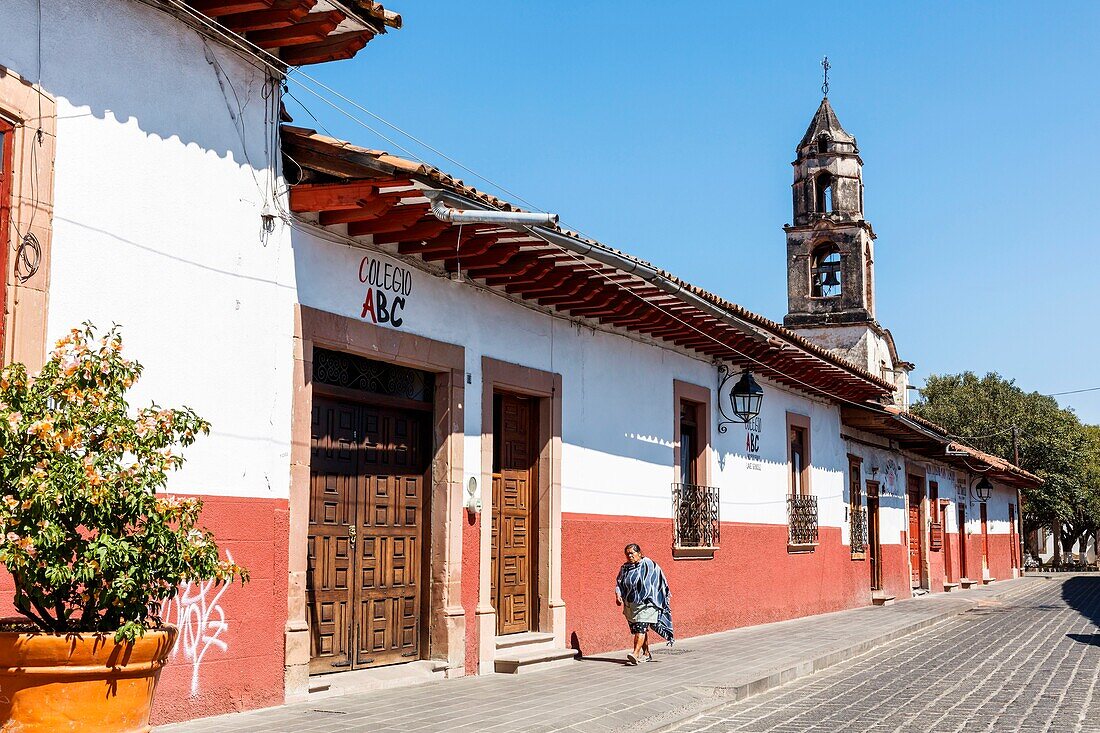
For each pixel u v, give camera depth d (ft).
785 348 56.44
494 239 34.65
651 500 51.42
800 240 96.89
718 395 59.11
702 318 47.98
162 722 25.94
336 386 33.47
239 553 28.48
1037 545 213.25
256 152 29.96
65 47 24.32
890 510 91.09
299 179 31.50
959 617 77.36
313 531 32.60
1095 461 201.98
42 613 18.20
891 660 49.65
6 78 22.76
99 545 17.63
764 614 62.90
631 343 50.60
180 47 27.58
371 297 34.01
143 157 26.27
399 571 36.11
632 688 35.58
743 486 61.31
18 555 16.93
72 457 17.67
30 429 17.28
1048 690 38.29
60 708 17.60
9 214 22.88
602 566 46.96
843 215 95.96
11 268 22.72
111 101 25.46
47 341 23.44
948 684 40.45
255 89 30.04
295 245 31.14
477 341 39.27
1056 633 63.46
